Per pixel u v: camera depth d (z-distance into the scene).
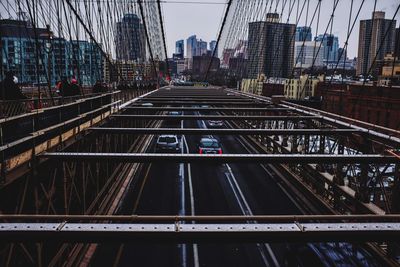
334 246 14.80
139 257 14.40
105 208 19.14
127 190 22.69
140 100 36.75
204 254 14.69
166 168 28.12
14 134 10.39
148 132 17.78
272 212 19.11
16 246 10.84
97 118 19.58
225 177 25.84
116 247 15.09
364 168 15.18
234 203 20.56
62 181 13.85
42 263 12.20
